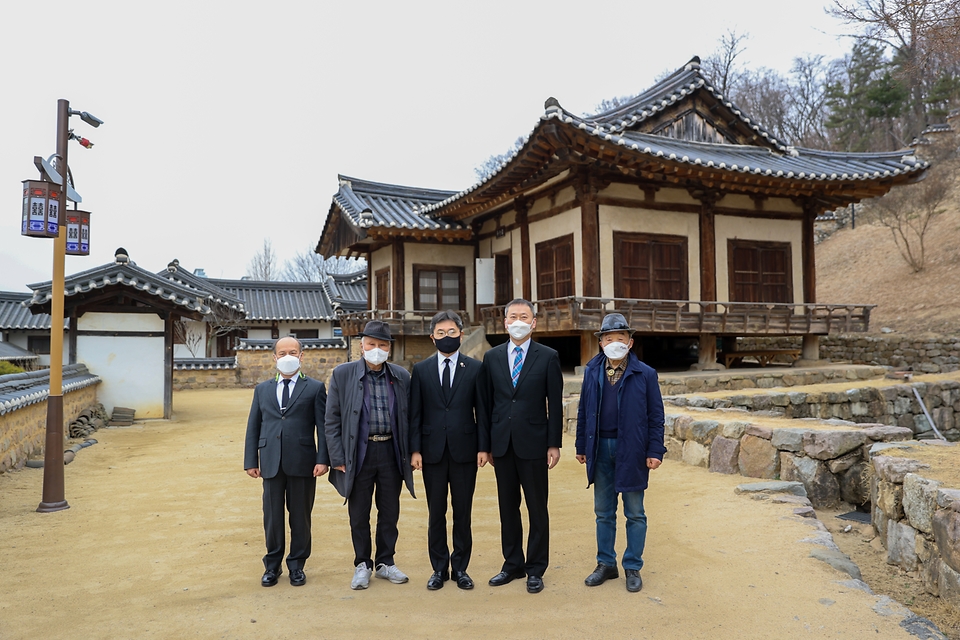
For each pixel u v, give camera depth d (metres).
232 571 4.59
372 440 4.26
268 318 33.28
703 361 15.02
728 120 16.91
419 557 4.90
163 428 13.42
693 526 5.37
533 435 4.14
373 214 18.16
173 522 6.03
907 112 37.25
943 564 4.20
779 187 14.57
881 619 3.48
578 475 7.85
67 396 11.30
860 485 6.61
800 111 45.50
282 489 4.36
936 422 13.38
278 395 4.43
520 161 13.52
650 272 14.61
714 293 15.22
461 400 4.26
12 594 4.17
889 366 19.00
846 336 20.33
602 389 4.31
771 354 16.67
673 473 7.52
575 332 14.19
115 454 10.18
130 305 14.51
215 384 26.11
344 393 4.28
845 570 4.24
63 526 5.91
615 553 4.49
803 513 5.54
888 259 26.05
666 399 10.66
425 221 19.14
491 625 3.55
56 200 6.76
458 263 19.84
